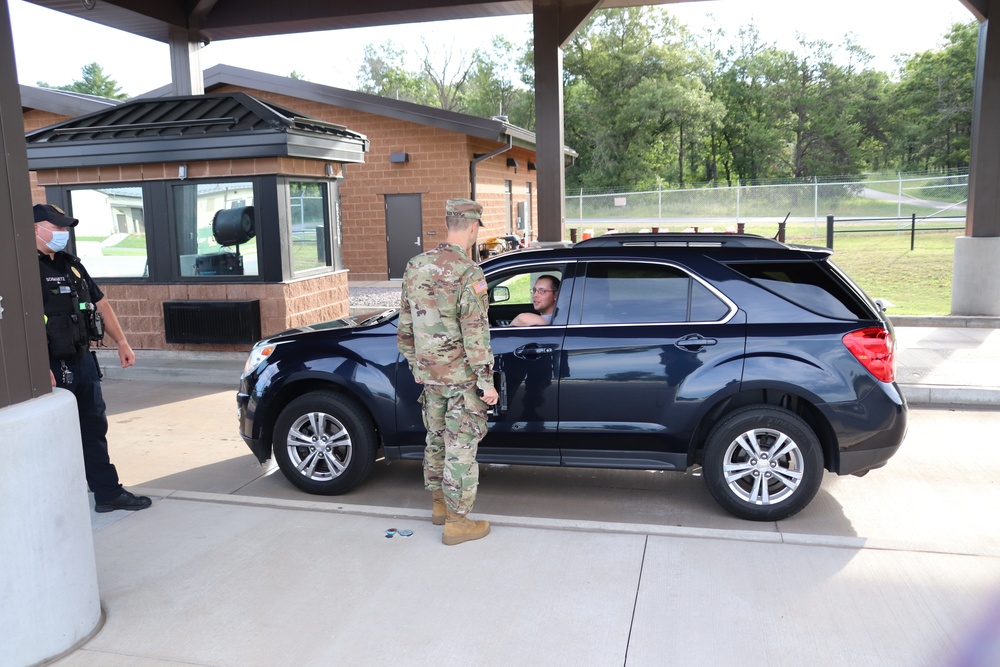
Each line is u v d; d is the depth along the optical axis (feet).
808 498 16.22
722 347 16.38
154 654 11.14
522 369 17.21
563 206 39.88
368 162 66.59
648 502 18.20
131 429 25.48
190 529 15.55
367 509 16.39
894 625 11.45
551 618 11.89
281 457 18.75
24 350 10.89
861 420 15.94
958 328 37.06
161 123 33.76
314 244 36.24
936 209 101.45
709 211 108.99
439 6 38.47
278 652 11.16
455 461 14.35
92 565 11.73
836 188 104.32
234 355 34.55
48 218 15.40
